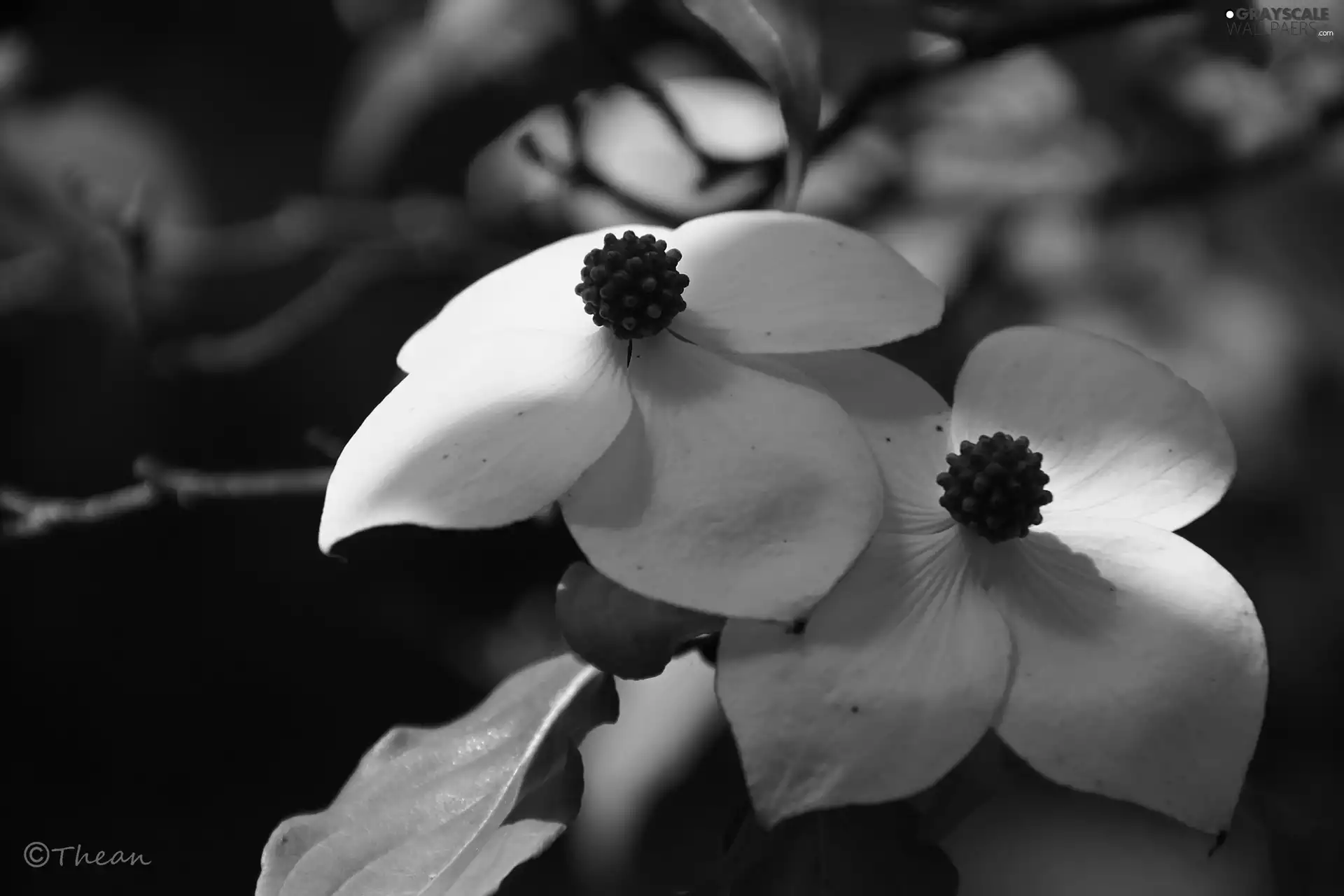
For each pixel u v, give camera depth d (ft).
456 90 1.43
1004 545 0.92
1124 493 0.94
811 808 0.88
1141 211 1.46
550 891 1.31
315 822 0.98
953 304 1.41
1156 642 0.91
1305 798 1.50
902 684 0.89
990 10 1.24
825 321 0.95
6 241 1.98
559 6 1.28
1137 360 0.96
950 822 0.93
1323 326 1.66
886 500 0.93
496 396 0.93
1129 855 1.73
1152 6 1.16
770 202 1.19
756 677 0.89
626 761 1.34
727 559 0.90
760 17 1.08
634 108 1.33
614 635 0.91
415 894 0.96
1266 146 1.37
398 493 0.91
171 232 1.96
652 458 0.92
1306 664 1.78
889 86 1.17
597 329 0.95
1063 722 0.90
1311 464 1.68
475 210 1.54
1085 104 1.38
